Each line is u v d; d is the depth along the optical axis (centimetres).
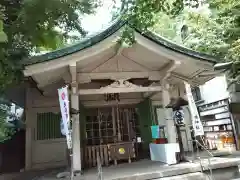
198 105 1391
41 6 424
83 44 583
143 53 679
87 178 533
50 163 839
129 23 533
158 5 445
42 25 482
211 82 1266
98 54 624
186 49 647
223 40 821
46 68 561
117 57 714
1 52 484
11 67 566
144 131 951
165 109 700
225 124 1166
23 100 986
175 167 575
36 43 510
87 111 912
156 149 743
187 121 937
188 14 941
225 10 693
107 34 591
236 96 1102
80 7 552
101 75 693
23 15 438
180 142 672
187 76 751
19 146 962
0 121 554
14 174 754
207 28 914
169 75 704
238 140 1072
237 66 734
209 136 1310
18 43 597
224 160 614
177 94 795
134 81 888
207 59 657
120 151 751
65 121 483
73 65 586
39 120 870
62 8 457
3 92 672
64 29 681
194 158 702
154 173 529
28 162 826
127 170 597
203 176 544
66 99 494
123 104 948
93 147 753
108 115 920
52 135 865
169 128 684
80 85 834
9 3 490
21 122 944
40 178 615
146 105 948
